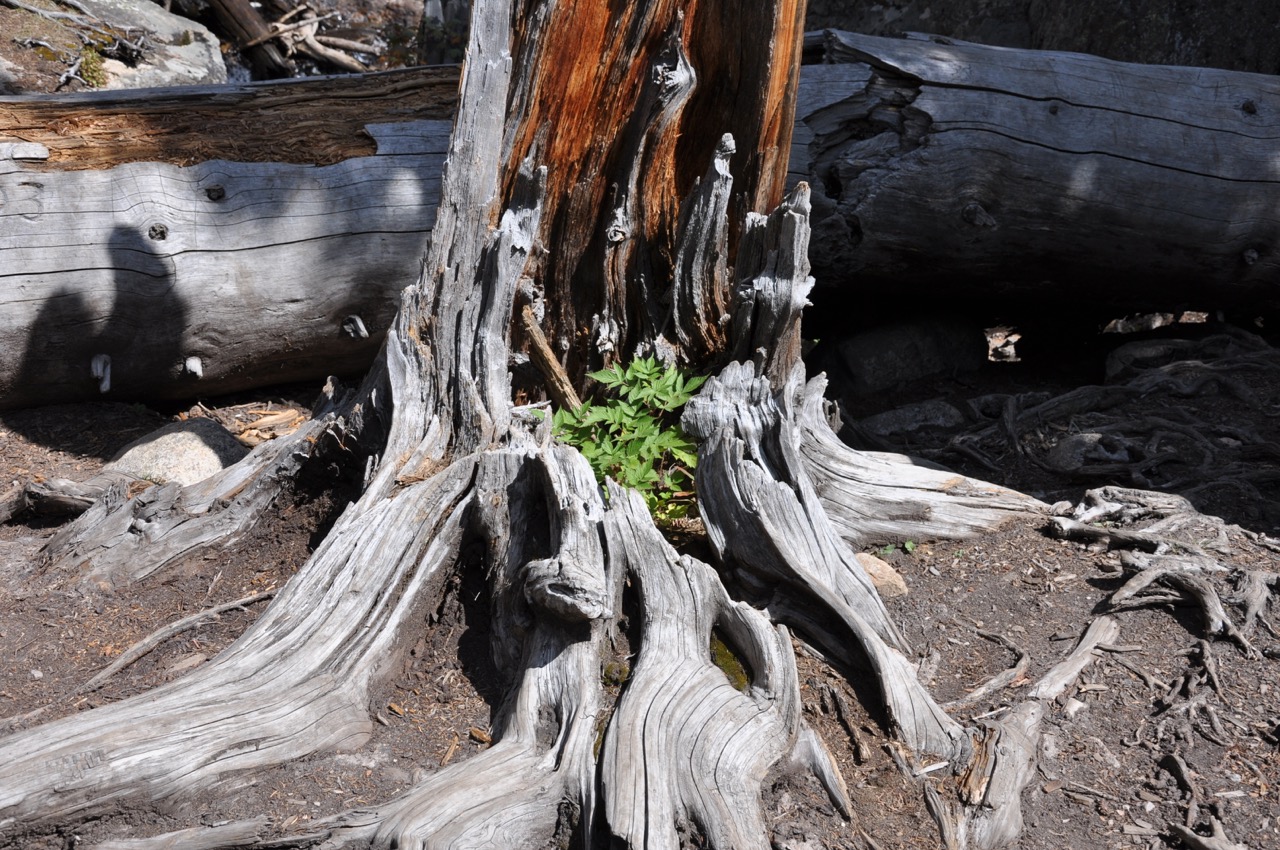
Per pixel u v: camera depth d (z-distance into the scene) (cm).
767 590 368
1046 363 621
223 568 401
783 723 307
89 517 409
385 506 363
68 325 507
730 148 434
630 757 283
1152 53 696
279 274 538
